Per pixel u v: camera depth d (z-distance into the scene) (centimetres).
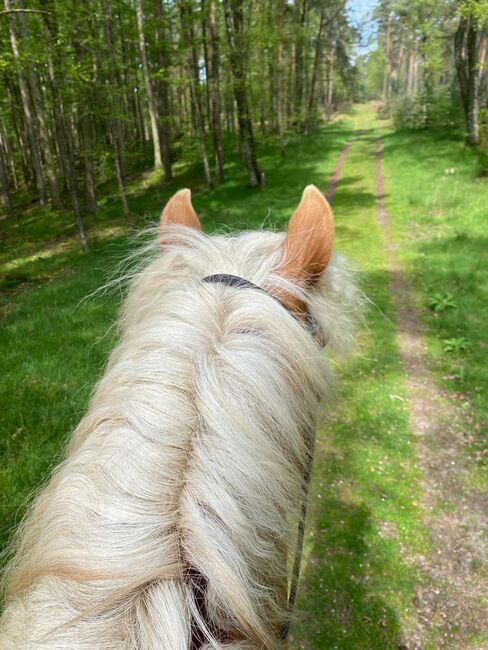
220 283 109
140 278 134
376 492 406
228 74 1856
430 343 659
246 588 73
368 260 1002
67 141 1364
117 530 72
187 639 65
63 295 862
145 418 81
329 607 311
